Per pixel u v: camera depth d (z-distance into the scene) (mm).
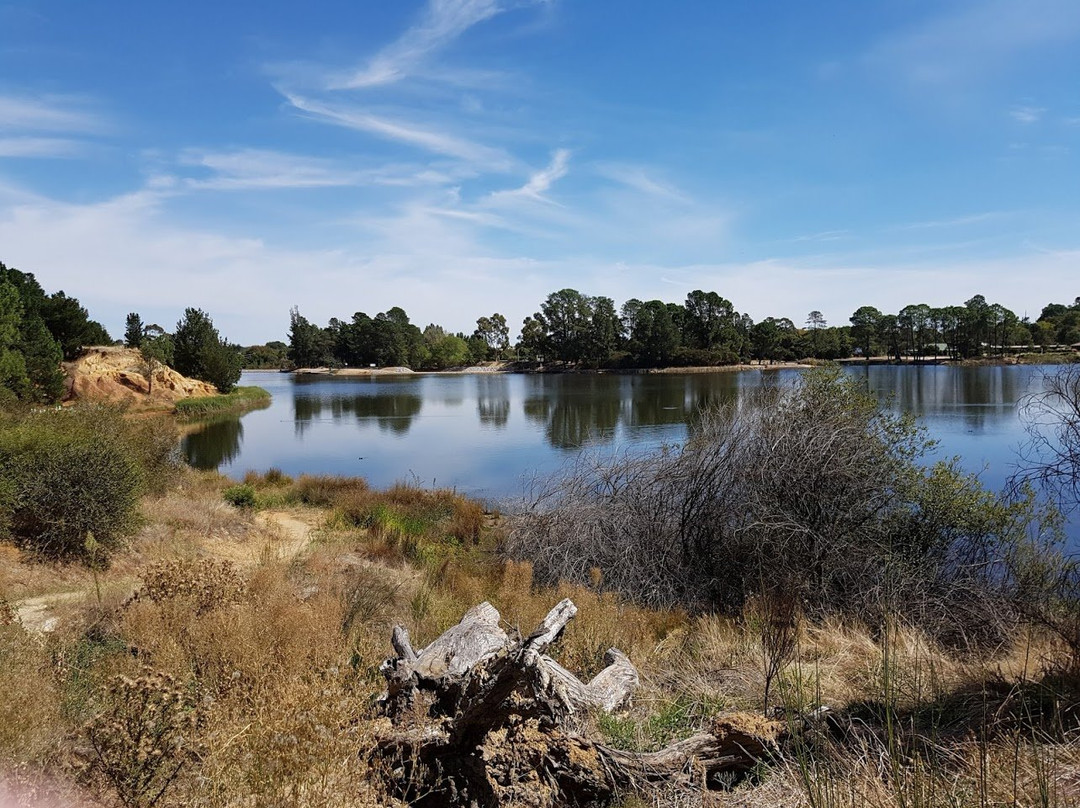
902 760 3109
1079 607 5469
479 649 3857
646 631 7105
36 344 35250
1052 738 3117
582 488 12008
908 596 7812
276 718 2922
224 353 60281
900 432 9469
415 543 12820
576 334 118312
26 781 2770
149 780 2652
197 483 17391
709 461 10117
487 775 3348
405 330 148375
